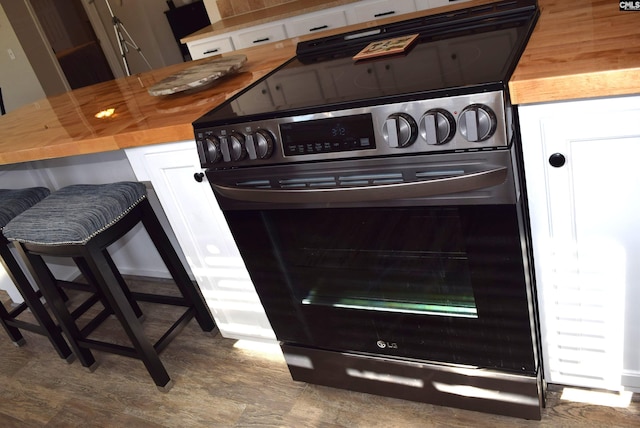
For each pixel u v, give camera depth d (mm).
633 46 1093
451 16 1654
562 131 1156
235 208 1569
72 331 2184
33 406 2191
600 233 1260
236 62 1928
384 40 1718
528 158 1222
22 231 1869
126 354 2049
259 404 1900
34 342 2588
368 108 1218
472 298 1415
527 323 1372
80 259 2332
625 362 1438
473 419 1631
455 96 1126
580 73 1046
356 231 1438
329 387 1894
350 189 1308
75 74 6844
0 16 5492
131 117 1848
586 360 1483
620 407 1539
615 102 1078
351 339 1693
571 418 1550
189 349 2256
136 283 2828
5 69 5684
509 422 1590
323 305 1658
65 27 6688
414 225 1346
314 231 1505
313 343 1786
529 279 1361
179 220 1854
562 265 1345
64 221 1800
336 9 3389
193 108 1691
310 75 1607
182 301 2234
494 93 1094
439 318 1477
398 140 1185
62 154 1820
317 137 1307
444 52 1423
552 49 1218
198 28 7434
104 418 2033
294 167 1379
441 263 1388
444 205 1264
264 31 3629
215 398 1979
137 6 7121
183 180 1731
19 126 2297
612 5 1403
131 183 1976
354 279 1558
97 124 1909
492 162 1155
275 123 1347
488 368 1527
